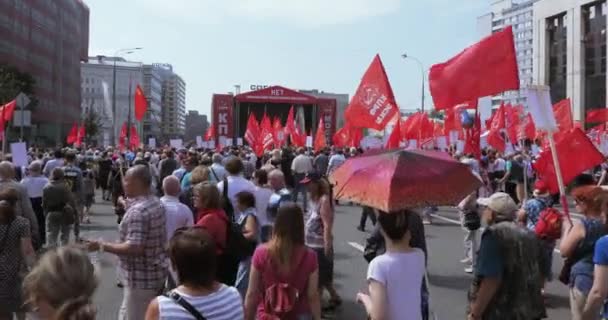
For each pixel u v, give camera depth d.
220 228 5.96
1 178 8.72
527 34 149.38
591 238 5.07
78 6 113.06
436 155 4.23
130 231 5.23
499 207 4.59
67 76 105.88
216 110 44.47
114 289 9.12
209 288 3.34
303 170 20.69
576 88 60.94
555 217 6.18
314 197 7.62
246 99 45.44
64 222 11.08
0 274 5.79
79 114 114.81
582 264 5.07
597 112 23.91
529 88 6.33
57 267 2.37
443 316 7.89
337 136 29.20
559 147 7.51
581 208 5.27
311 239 7.58
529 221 8.70
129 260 5.36
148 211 5.31
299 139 31.47
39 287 2.34
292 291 4.44
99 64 125.94
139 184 5.41
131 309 5.38
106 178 23.80
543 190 8.77
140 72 110.31
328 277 7.68
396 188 3.93
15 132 59.59
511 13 154.50
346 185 4.23
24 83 60.59
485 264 4.27
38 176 11.98
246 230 6.39
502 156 22.84
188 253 3.29
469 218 10.73
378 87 11.60
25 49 85.06
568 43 62.38
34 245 7.86
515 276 4.25
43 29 92.44
